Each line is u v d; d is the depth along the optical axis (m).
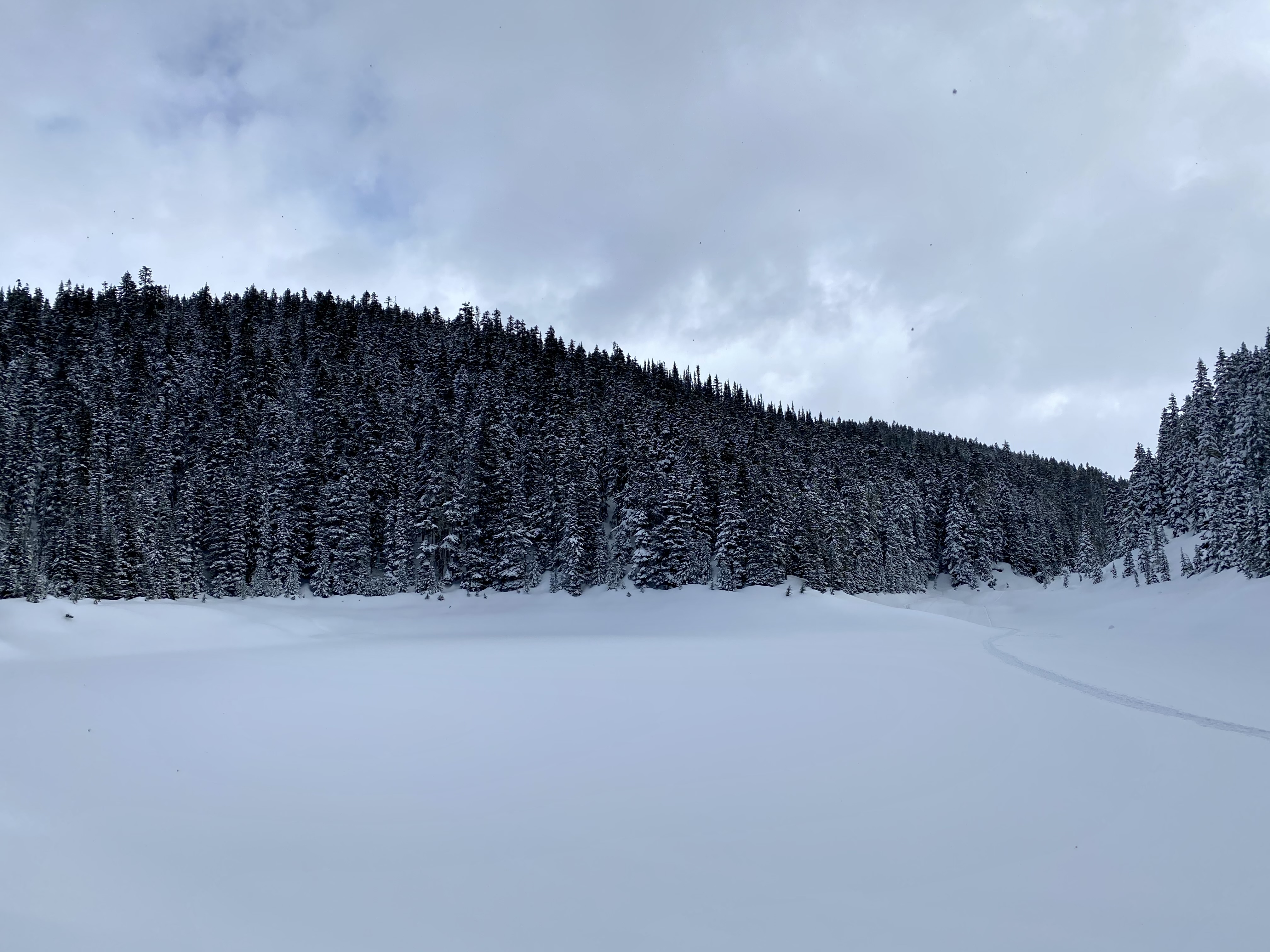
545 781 11.45
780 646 35.28
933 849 8.58
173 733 14.91
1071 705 17.83
